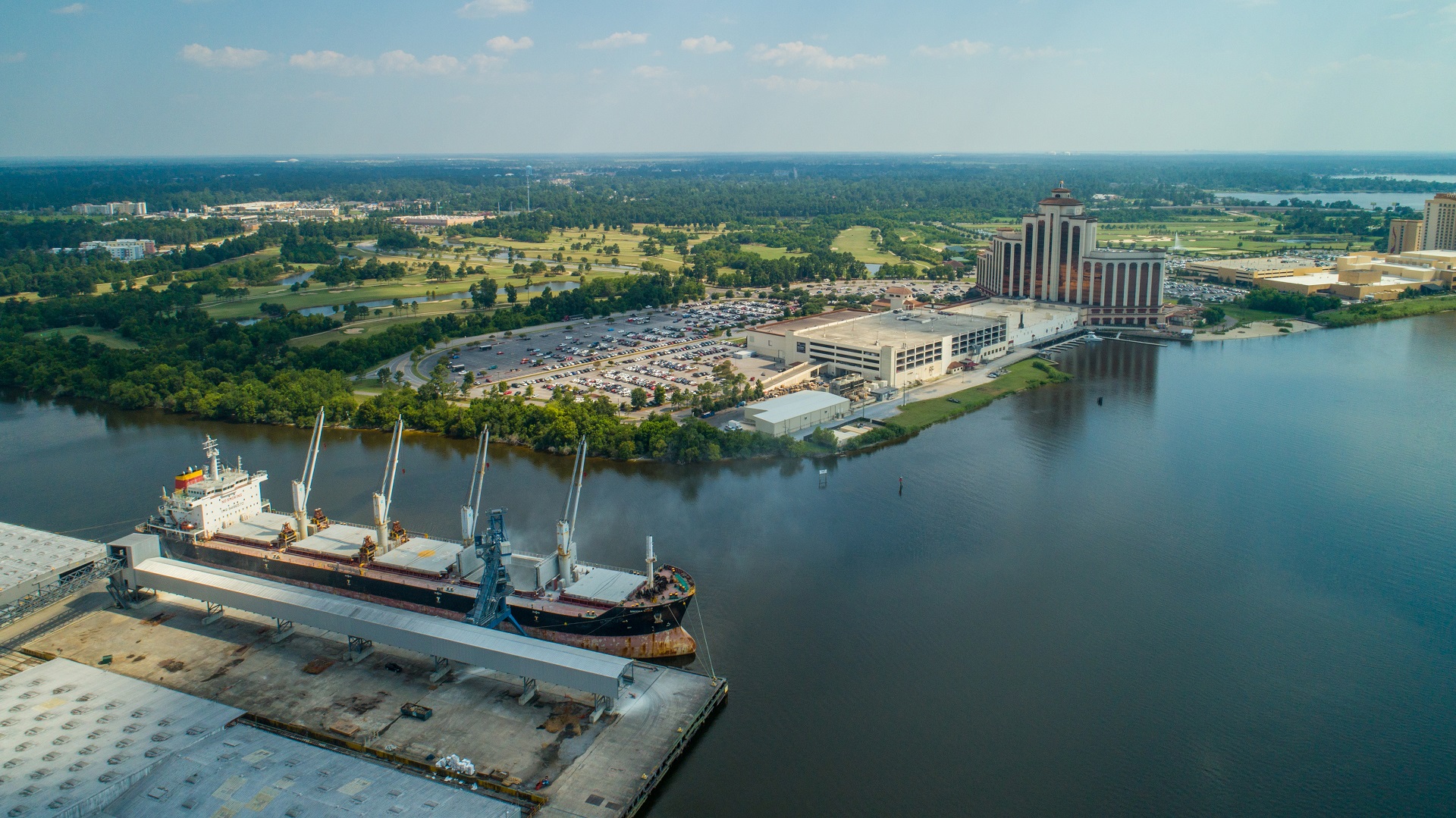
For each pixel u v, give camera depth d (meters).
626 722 160.50
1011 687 176.75
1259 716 168.38
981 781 151.12
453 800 132.75
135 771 137.12
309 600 180.50
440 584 196.62
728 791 148.12
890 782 150.62
